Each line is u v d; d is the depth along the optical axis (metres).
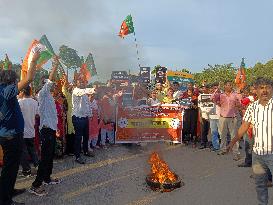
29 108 6.42
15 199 5.11
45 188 5.67
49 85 5.45
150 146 9.95
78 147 7.48
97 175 6.51
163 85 13.81
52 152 5.45
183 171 6.96
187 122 10.21
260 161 4.34
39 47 4.65
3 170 4.59
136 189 5.64
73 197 5.23
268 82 4.26
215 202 5.05
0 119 4.52
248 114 4.49
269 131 4.21
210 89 10.17
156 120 10.30
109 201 5.05
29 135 6.45
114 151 9.08
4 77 4.58
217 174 6.75
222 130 8.70
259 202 4.40
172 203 4.99
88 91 7.36
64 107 8.01
